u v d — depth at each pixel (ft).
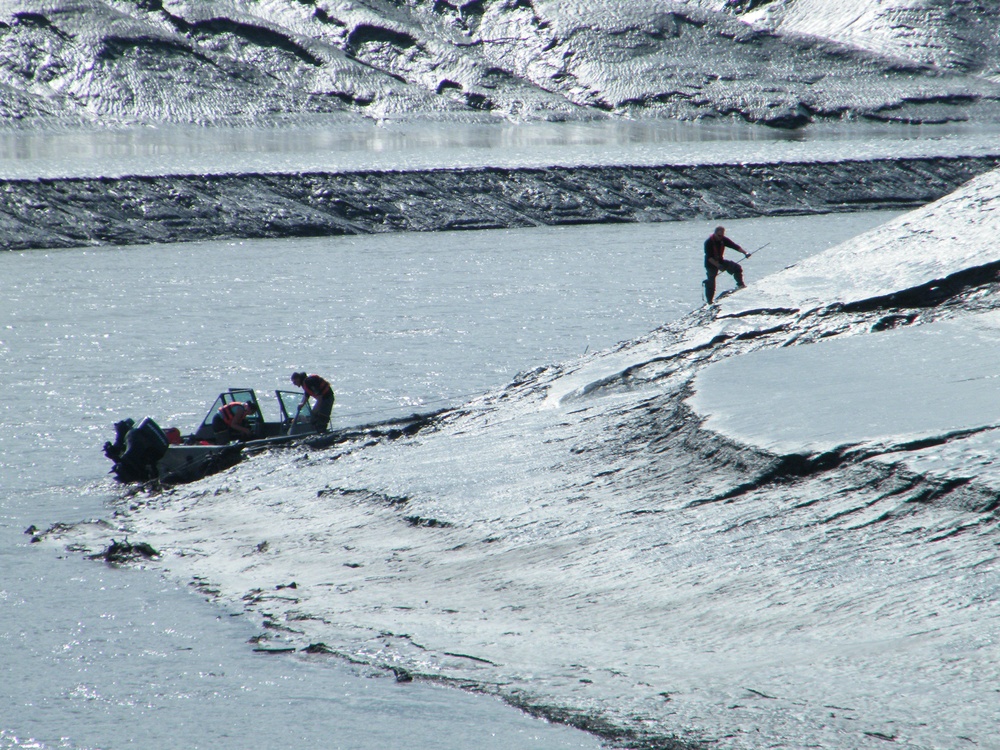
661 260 511.81
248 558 129.80
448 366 267.18
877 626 81.00
